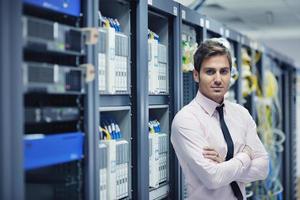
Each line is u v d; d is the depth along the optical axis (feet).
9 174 4.89
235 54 14.05
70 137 5.97
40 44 5.38
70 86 5.90
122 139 7.99
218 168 7.03
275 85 18.54
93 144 6.36
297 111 31.27
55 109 5.70
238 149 7.65
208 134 7.39
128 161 7.89
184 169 7.55
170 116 9.55
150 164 8.76
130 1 8.00
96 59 6.43
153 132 9.00
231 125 7.67
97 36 6.21
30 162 5.26
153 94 8.82
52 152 5.62
